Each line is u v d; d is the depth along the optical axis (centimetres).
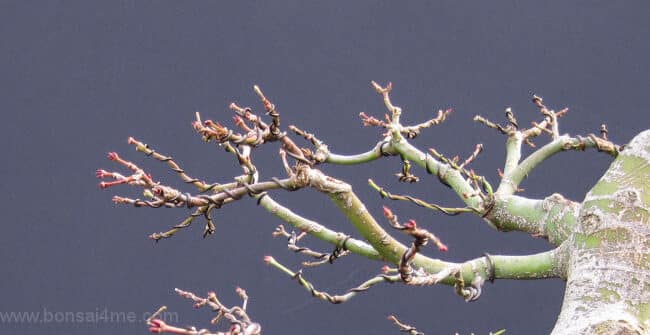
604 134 170
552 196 163
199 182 158
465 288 159
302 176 153
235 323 149
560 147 168
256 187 153
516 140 171
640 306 152
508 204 165
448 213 164
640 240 153
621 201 154
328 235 161
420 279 154
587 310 153
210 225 160
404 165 169
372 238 155
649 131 156
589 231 154
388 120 170
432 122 170
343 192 154
